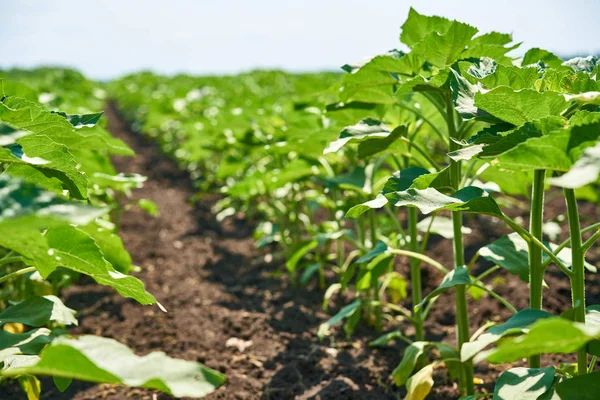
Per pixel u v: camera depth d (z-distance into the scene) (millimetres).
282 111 6371
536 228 2088
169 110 11633
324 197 5246
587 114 1662
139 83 22484
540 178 2055
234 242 6691
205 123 7621
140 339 3965
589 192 4809
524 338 1143
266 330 4133
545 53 2645
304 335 4062
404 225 6320
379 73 2736
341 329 4148
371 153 2789
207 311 4496
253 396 3191
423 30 2861
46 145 1781
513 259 2514
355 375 3416
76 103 9875
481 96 1760
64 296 4691
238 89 14328
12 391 3219
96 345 1308
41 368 1154
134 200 8766
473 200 1874
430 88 2447
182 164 11234
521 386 1804
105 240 2697
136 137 16250
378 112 3301
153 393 3178
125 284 1835
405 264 5410
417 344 2818
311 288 5078
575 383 1592
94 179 3840
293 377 3412
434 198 1870
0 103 1865
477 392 3107
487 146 1745
